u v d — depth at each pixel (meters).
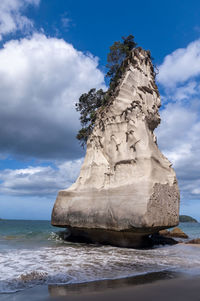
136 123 16.42
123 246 13.77
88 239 15.66
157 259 9.50
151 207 12.84
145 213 12.48
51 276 6.38
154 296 4.94
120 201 13.77
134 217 12.70
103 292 5.15
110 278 6.29
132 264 8.27
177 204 15.13
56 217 16.58
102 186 15.49
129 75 18.11
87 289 5.34
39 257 9.33
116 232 13.70
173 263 8.69
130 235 13.52
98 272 6.93
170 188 14.80
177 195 15.32
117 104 17.45
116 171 15.54
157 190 13.59
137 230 12.69
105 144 17.05
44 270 7.06
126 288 5.45
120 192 14.13
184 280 6.21
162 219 13.34
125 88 17.73
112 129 17.05
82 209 15.37
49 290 5.25
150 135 16.55
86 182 16.45
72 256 9.78
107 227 13.77
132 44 22.08
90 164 17.14
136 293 5.11
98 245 14.22
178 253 11.57
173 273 7.02
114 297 4.84
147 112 17.08
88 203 15.32
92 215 14.70
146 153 15.03
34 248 12.04
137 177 14.34
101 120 18.05
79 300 4.65
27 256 9.49
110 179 15.57
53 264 7.98
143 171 14.47
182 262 8.95
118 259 9.26
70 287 5.48
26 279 6.03
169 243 16.28
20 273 6.68
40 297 4.80
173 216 14.38
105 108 18.31
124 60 19.81
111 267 7.68
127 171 15.14
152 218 12.69
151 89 18.30
